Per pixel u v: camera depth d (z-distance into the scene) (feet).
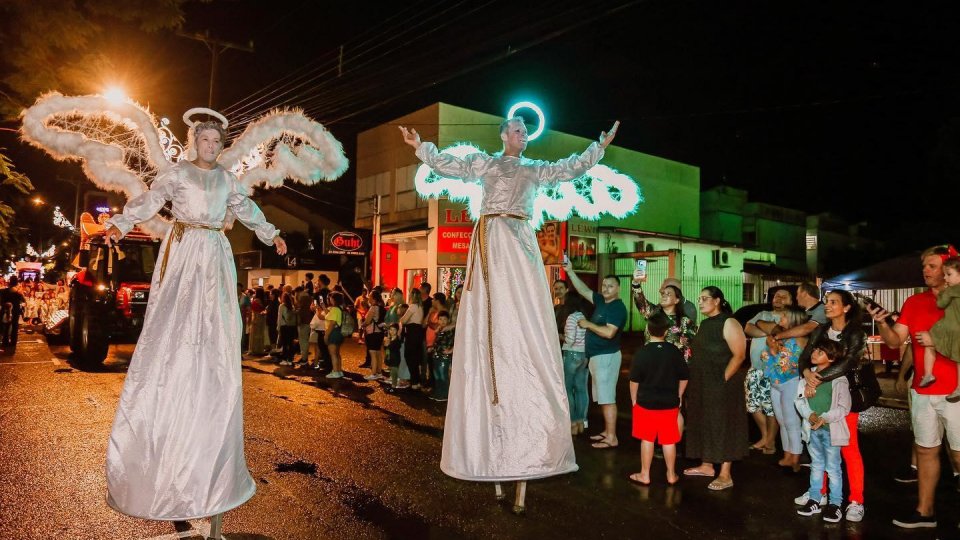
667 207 102.47
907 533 16.80
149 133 16.14
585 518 17.52
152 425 13.56
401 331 38.68
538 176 17.20
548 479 21.07
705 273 93.15
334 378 42.83
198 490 13.55
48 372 41.96
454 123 82.64
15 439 24.09
